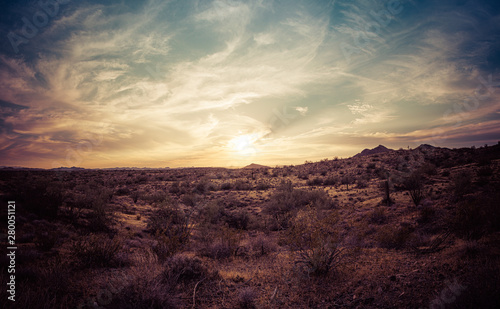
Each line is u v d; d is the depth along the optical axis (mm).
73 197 18609
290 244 7520
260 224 17359
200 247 9914
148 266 5891
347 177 34625
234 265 8016
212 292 5438
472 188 15156
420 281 4902
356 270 6352
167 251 7297
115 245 7535
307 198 23047
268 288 5703
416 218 12469
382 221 13664
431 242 8359
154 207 24531
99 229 12180
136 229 13602
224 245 9680
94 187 31625
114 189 34531
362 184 28297
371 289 5012
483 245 6090
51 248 7906
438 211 12344
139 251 8867
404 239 8844
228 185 41938
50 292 4559
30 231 9430
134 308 4172
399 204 16375
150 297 4406
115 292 4461
